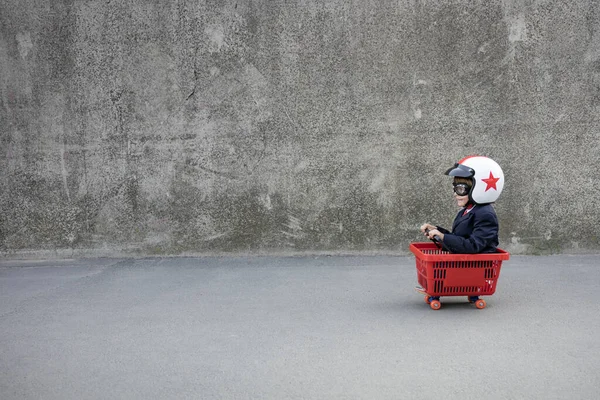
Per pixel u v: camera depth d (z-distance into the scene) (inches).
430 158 250.5
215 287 207.2
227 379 125.0
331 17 246.2
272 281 214.8
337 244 255.8
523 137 248.4
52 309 182.4
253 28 248.4
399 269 230.5
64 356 140.5
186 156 255.1
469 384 120.5
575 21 243.6
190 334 155.7
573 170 249.1
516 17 244.2
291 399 114.7
